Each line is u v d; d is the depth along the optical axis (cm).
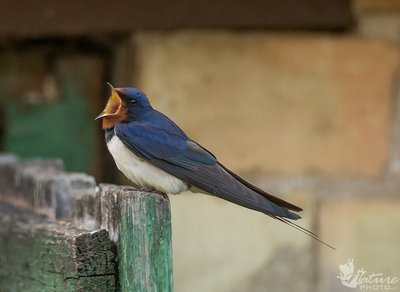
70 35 1039
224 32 1009
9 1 986
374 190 997
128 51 1041
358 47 1002
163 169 771
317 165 1001
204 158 773
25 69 1098
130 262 640
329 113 1002
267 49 1006
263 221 997
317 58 1005
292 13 991
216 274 1001
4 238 789
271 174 1004
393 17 1005
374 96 1002
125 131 788
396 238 991
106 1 991
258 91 1006
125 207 643
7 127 1102
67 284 661
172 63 1009
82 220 729
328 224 995
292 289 995
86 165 1100
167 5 988
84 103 1096
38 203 819
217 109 1007
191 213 1000
